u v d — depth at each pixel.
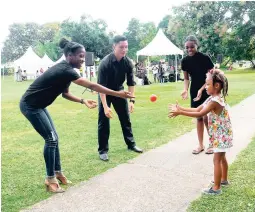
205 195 3.63
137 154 5.35
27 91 3.78
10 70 59.12
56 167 4.04
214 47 38.03
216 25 36.66
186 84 5.63
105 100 4.84
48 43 56.06
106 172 4.52
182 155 5.22
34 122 3.77
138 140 6.27
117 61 5.11
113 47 5.11
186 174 4.36
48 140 3.80
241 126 7.12
